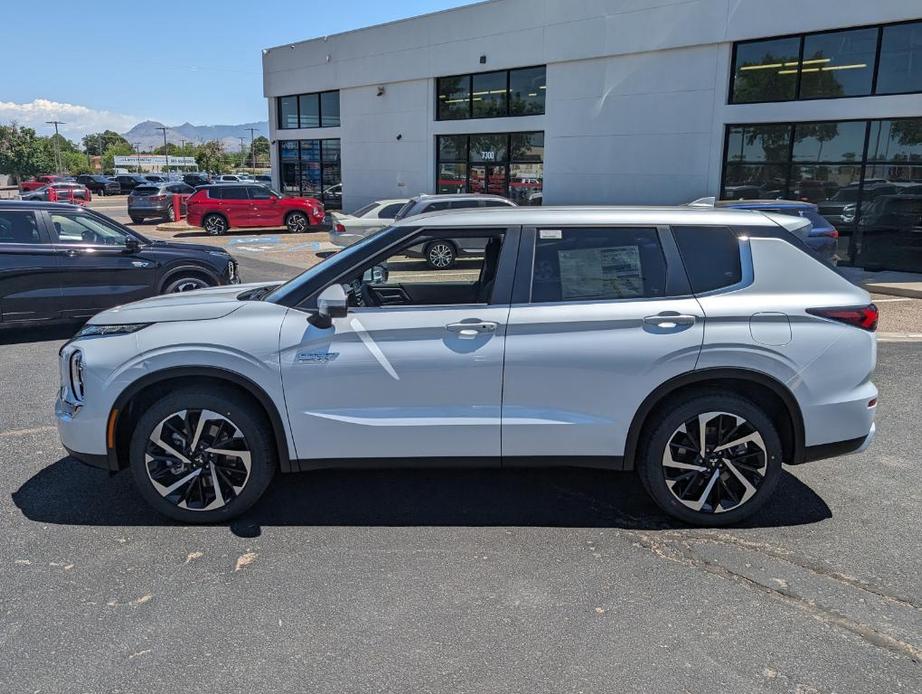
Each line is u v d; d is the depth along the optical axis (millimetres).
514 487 4625
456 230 4051
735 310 3854
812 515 4219
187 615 3209
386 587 3441
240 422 3936
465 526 4082
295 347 3865
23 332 9516
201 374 3893
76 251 8711
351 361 3871
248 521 4133
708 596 3367
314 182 29266
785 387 3865
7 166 99688
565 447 3953
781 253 3996
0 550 3770
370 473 4852
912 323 10062
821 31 14258
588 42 18031
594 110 18297
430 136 23250
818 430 3934
